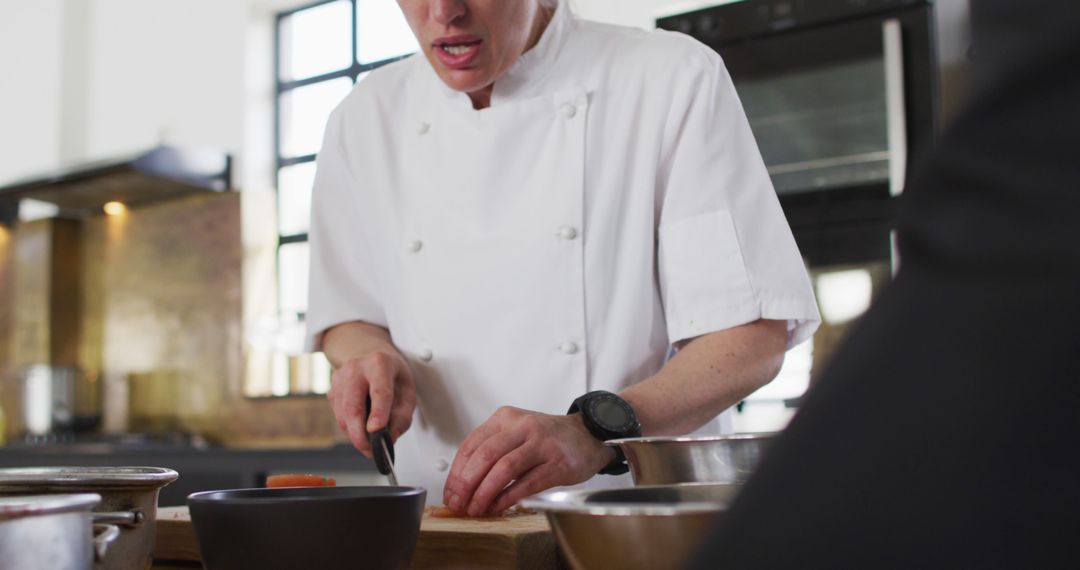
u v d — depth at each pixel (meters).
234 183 4.39
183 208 4.54
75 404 4.65
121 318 4.71
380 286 1.40
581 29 1.32
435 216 1.32
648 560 0.55
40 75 4.95
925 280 0.37
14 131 5.04
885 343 0.38
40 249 4.80
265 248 4.42
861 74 2.48
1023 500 0.34
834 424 0.38
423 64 1.40
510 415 0.99
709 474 0.76
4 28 5.14
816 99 2.54
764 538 0.38
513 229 1.26
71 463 4.04
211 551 0.70
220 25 4.51
